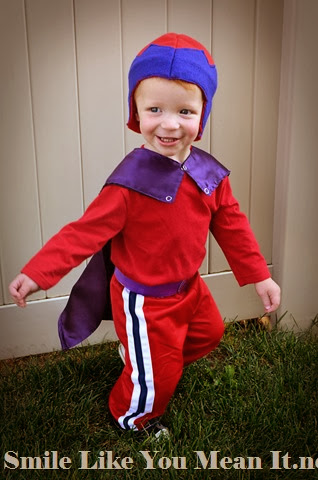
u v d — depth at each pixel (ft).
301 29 6.97
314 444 5.98
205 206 5.75
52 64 6.64
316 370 7.06
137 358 5.87
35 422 6.13
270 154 7.72
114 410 6.20
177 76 5.08
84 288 6.36
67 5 6.51
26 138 6.81
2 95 6.58
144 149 5.60
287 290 7.97
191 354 6.55
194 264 5.86
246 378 6.89
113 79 6.90
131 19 6.75
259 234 7.99
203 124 5.57
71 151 7.01
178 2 6.85
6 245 7.11
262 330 8.11
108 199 5.49
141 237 5.62
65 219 7.25
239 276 6.29
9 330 7.38
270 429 6.14
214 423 6.26
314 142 7.47
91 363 7.17
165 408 6.30
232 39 7.14
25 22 6.43
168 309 5.82
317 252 7.95
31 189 7.01
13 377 6.92
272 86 7.45
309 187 7.64
